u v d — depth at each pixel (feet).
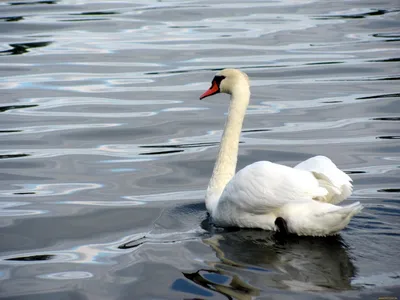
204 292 30.71
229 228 38.40
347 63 74.54
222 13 98.37
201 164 49.80
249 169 37.06
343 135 55.11
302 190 35.09
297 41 83.46
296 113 60.54
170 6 103.19
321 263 33.12
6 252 36.19
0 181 46.47
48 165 49.52
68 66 74.38
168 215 40.93
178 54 78.43
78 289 31.71
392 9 99.55
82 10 100.53
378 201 41.86
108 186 45.83
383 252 34.19
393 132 55.31
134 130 56.75
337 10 99.91
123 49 80.33
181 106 62.64
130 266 33.76
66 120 59.00
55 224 39.78
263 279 31.71
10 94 65.67
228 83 42.14
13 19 93.91
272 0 107.96
